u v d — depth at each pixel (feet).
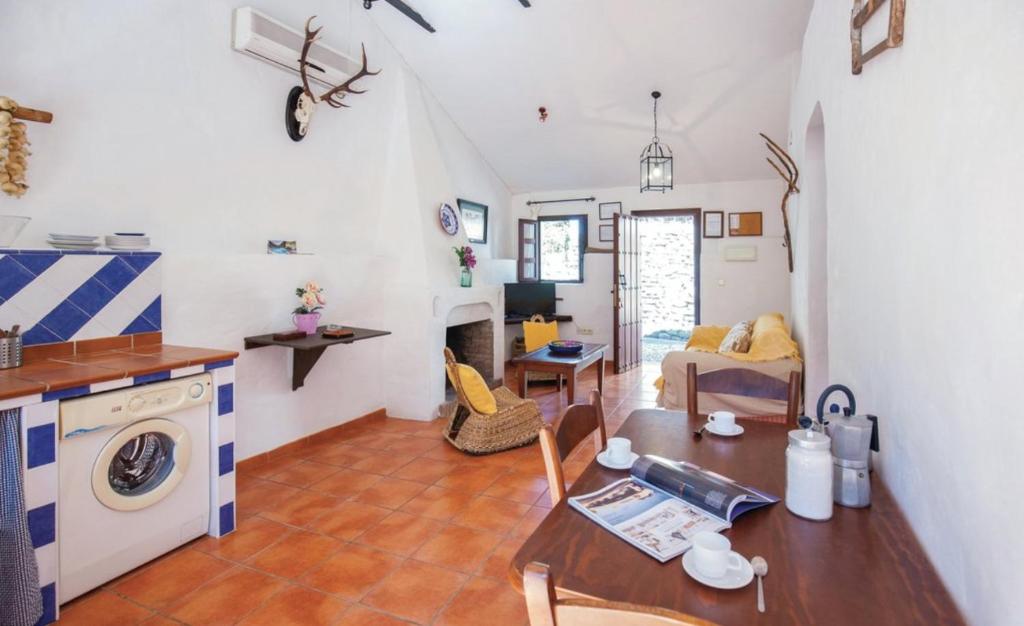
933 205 3.33
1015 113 2.29
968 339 2.81
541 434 4.63
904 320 3.91
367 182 14.37
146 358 7.81
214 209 10.40
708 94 16.37
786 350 11.75
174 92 9.61
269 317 11.30
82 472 6.55
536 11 14.14
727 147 19.01
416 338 14.38
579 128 19.13
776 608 2.84
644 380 19.97
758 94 16.11
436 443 12.59
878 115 4.65
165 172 9.50
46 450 6.14
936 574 3.17
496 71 16.57
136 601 6.61
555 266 24.57
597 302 23.31
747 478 4.65
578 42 15.05
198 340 9.93
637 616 2.17
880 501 4.13
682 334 30.09
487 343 17.29
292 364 11.85
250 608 6.50
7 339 6.95
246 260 10.75
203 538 8.13
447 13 14.33
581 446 12.37
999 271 2.45
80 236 7.96
